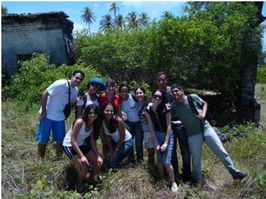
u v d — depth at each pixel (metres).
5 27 14.41
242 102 11.45
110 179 5.87
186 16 12.16
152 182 5.87
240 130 9.50
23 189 5.52
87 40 14.97
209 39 11.02
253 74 11.43
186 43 11.17
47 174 5.88
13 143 7.02
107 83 6.28
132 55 13.88
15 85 12.31
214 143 5.89
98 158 5.78
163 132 5.89
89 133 5.75
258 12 11.91
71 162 6.05
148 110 5.90
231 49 10.98
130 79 14.08
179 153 7.18
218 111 12.04
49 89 6.26
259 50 11.19
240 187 5.79
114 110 6.25
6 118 9.03
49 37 14.40
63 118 6.43
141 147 6.50
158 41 11.62
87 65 14.23
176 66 11.54
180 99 5.72
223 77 11.37
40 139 6.34
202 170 6.36
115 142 6.34
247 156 7.57
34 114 9.59
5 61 14.61
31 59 13.64
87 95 6.23
